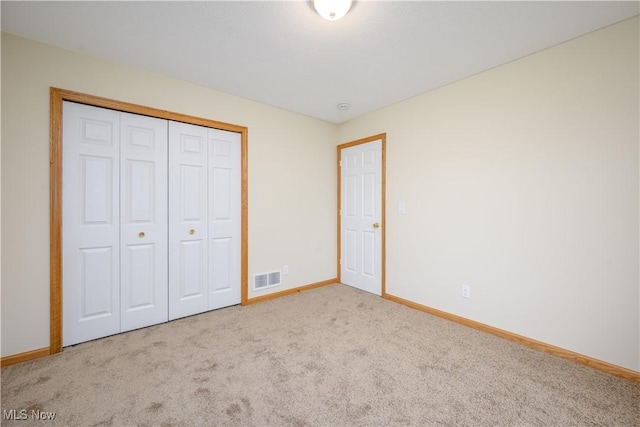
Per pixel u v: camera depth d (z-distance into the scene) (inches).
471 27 68.9
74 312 81.5
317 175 142.0
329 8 58.4
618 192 68.4
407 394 60.3
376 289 130.0
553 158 77.9
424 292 110.4
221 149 110.4
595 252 71.7
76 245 81.8
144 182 93.4
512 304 86.3
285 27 69.2
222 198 111.1
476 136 94.0
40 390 60.9
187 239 102.9
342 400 58.3
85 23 67.7
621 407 56.8
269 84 101.9
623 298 67.9
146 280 94.3
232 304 114.3
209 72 93.0
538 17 65.2
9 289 71.6
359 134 137.9
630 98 66.4
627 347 67.3
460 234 98.8
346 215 145.9
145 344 81.9
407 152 116.0
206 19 66.3
